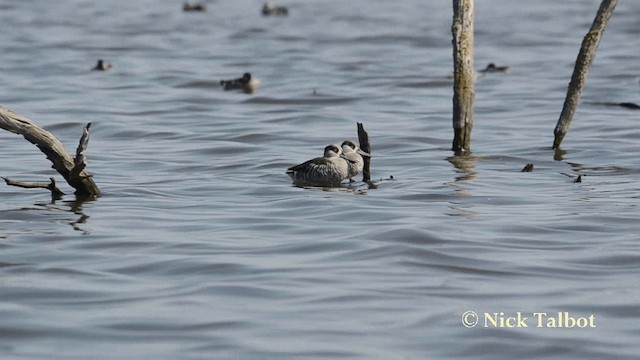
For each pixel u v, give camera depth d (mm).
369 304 15094
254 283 16031
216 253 17703
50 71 47656
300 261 17234
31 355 13344
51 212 20859
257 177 24906
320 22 68938
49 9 75438
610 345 13695
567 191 23016
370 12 74000
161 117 35656
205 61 51781
